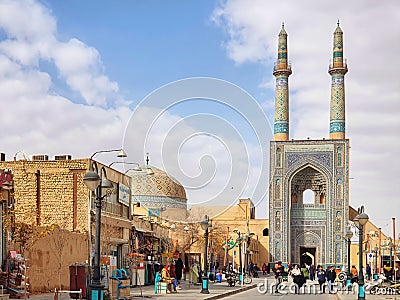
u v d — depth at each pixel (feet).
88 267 63.87
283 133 203.92
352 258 199.00
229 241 167.73
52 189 84.99
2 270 62.39
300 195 202.49
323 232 198.59
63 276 74.64
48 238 72.23
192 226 138.00
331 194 198.18
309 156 199.72
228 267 151.23
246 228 206.18
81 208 84.12
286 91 205.98
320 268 112.78
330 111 202.49
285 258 197.47
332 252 196.85
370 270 146.92
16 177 85.30
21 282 61.98
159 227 119.85
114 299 64.80
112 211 93.15
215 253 172.86
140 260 94.84
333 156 198.59
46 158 90.84
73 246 77.77
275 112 205.67
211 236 154.20
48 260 72.23
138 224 107.04
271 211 200.13
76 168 85.05
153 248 115.96
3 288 59.98
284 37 208.44
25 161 85.87
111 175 92.53
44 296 65.67
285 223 198.80
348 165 197.88
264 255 208.33
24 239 66.80
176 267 105.19
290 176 200.03
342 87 201.98
